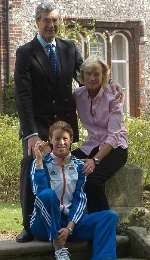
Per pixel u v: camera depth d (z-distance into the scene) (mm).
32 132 5500
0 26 16359
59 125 5480
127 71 18406
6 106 16047
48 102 5664
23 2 16594
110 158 5668
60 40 5812
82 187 5523
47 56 5652
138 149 10438
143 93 18391
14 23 16500
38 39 5691
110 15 17812
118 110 5762
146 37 18328
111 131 5695
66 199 5484
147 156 10492
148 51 18422
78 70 5891
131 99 18375
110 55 18016
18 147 10766
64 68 5691
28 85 5574
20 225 7844
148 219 5980
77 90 5891
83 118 5902
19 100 5555
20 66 5594
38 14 5613
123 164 5781
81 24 17281
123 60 18438
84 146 5898
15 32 16516
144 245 5605
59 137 5461
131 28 18188
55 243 5305
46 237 5488
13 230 7598
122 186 6215
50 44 5684
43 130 5645
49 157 5516
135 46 18266
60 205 5453
